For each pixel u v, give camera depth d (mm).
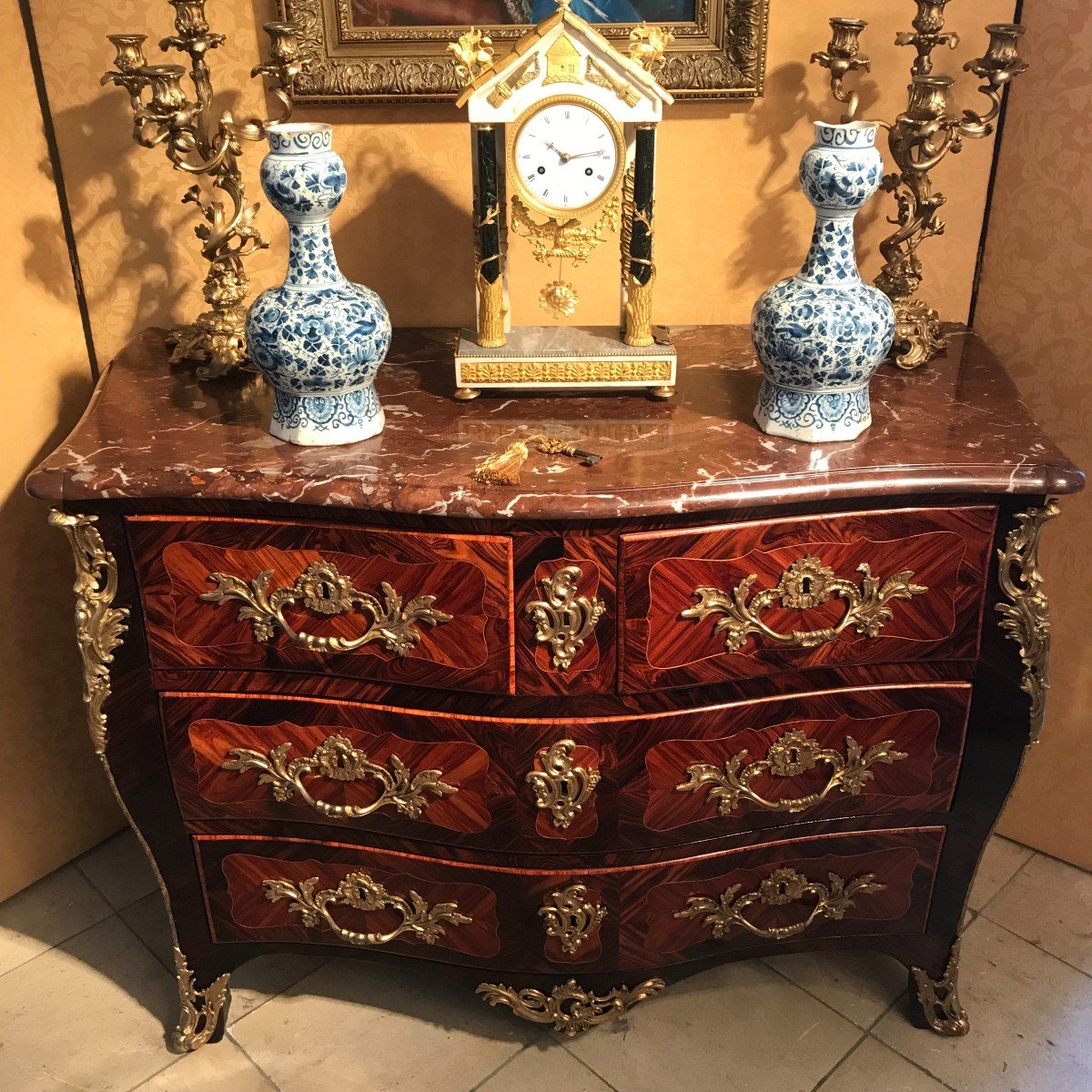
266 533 1369
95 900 2029
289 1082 1702
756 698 1468
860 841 1603
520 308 1873
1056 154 1671
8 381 1773
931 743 1522
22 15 1662
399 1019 1807
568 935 1582
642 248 1473
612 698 1429
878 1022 1788
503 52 1673
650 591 1348
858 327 1323
